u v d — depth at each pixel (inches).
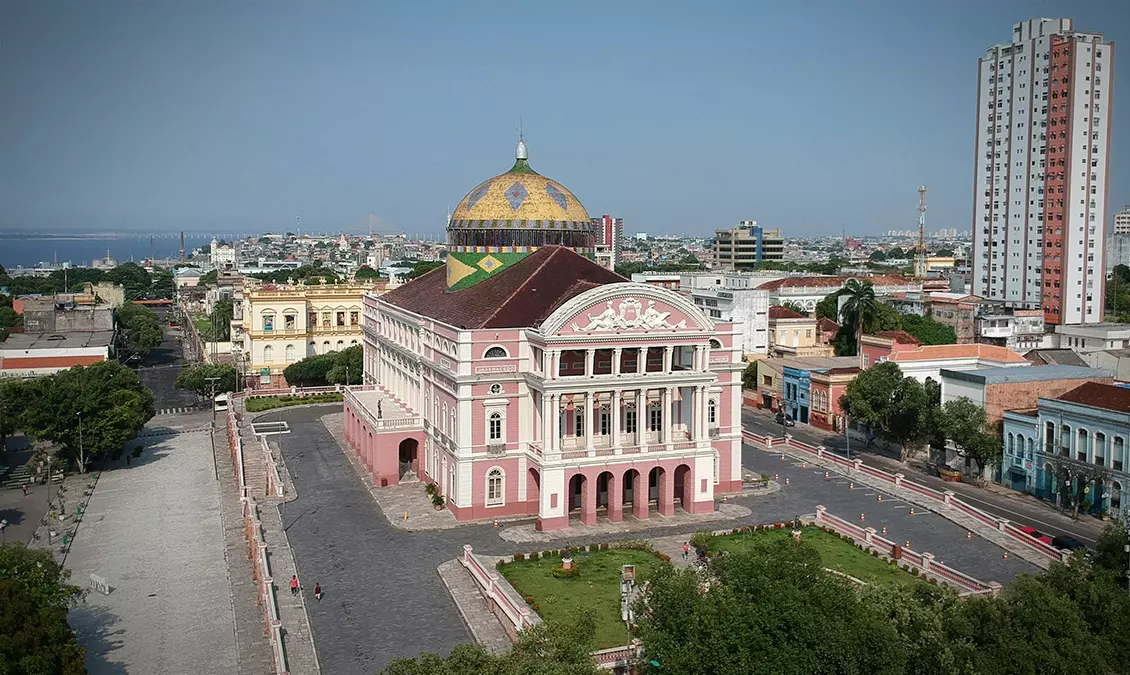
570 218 4345.5
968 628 2032.5
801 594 2005.4
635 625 2210.9
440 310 4121.6
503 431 3538.4
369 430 4153.5
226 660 2429.9
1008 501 3870.6
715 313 7101.4
